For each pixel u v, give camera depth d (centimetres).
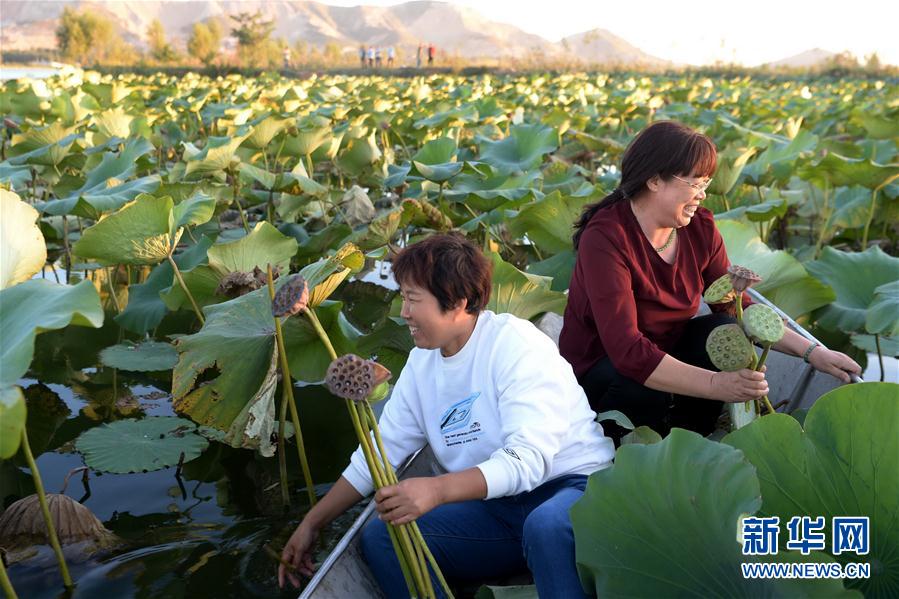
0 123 1161
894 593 187
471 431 230
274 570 273
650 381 255
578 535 187
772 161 666
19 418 178
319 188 581
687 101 1688
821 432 194
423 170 544
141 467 336
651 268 275
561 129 1039
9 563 274
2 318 204
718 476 183
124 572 271
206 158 565
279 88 1812
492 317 230
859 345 466
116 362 438
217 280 415
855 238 648
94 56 7575
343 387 192
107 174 601
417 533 207
